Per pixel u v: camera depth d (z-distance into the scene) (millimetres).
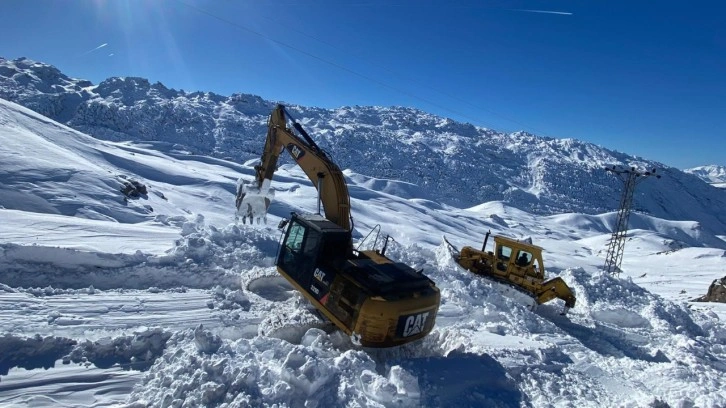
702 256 69375
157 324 7488
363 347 7535
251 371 5500
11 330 6445
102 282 8578
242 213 12195
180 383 5250
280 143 11305
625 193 41531
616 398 7145
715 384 8180
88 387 5543
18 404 5066
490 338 9047
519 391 6836
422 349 8391
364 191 92875
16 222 11023
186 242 10391
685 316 13031
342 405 5441
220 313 8234
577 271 15094
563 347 9453
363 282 7461
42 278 8133
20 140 27297
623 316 12625
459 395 6371
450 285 11805
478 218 116500
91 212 20750
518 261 13031
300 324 7934
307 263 8344
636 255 83812
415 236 52844
